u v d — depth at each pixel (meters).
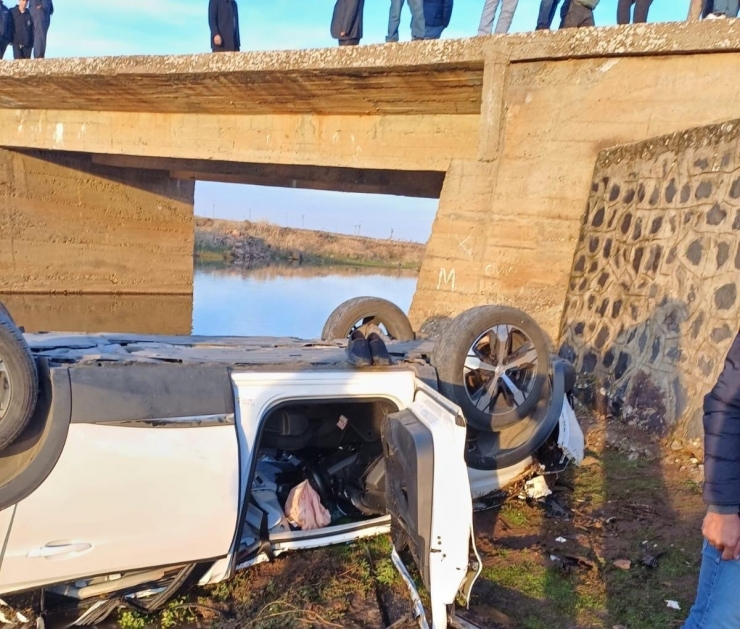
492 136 8.94
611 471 5.15
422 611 2.88
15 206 17.41
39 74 12.52
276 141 12.47
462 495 2.70
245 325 14.87
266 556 3.30
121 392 2.66
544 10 10.00
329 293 24.59
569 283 8.61
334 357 3.59
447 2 10.64
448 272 9.42
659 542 3.89
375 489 3.66
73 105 14.68
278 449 3.86
